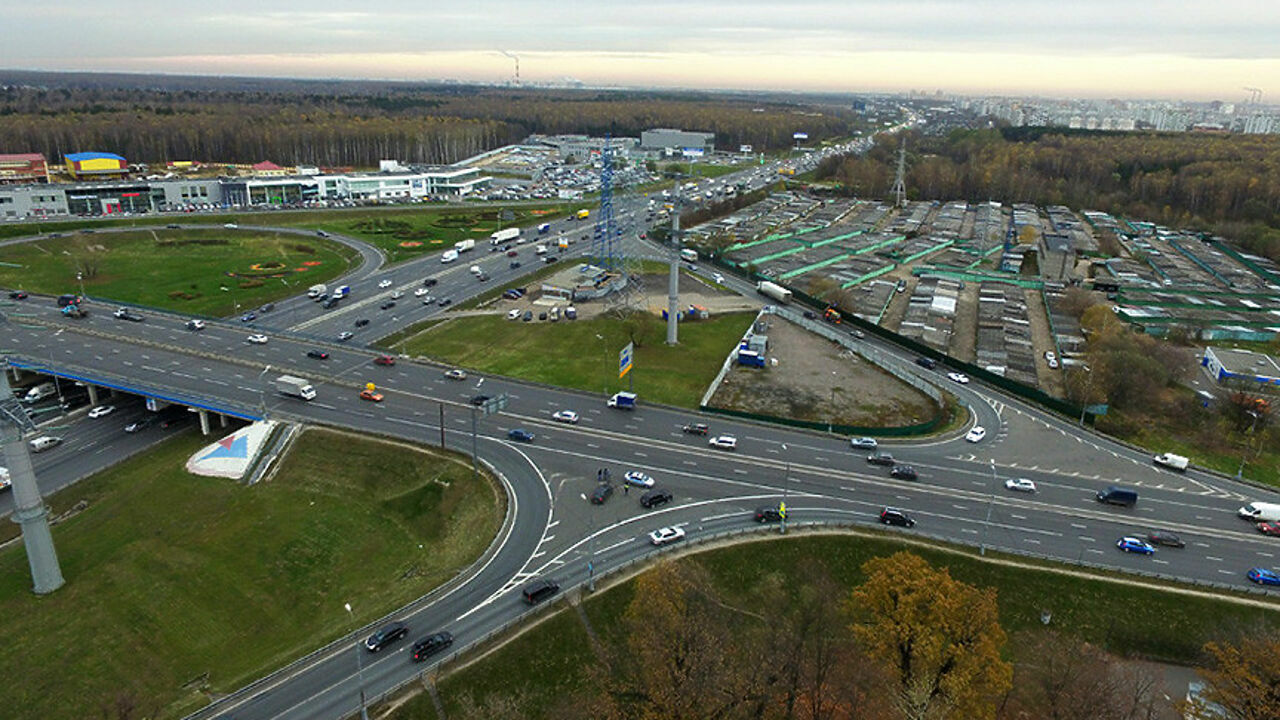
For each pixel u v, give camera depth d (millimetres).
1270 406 126625
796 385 137875
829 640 74812
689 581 78750
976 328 175375
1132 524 96812
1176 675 78812
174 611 82750
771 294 196750
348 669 71188
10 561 91750
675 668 65188
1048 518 97562
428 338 157875
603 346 155500
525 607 79000
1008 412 128500
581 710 68125
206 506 101438
